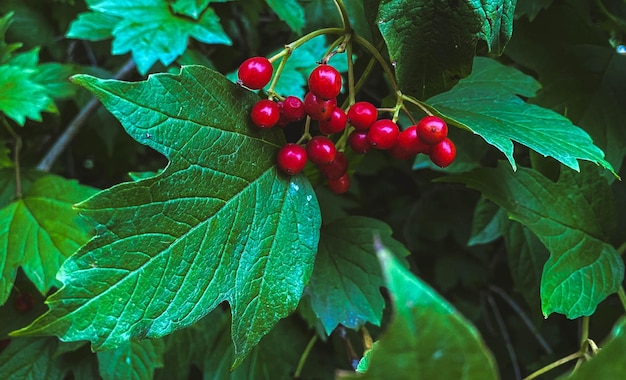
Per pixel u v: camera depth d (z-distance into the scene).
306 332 0.45
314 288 0.35
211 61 0.43
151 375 0.38
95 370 0.40
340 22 0.38
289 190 0.32
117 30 0.37
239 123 0.30
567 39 0.39
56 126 0.46
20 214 0.38
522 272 0.39
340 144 0.33
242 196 0.30
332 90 0.30
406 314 0.19
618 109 0.38
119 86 0.28
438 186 0.53
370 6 0.32
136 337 0.28
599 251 0.34
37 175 0.41
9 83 0.39
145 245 0.28
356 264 0.35
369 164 0.47
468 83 0.35
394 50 0.31
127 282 0.28
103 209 0.28
